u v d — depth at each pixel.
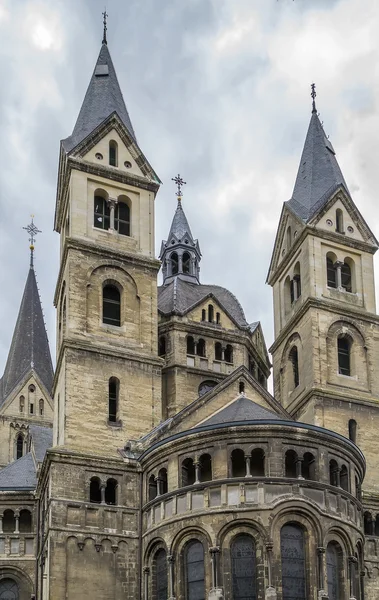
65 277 81.69
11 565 78.88
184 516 65.62
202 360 92.50
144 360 79.38
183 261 106.06
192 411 75.12
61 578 67.88
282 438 66.56
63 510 70.06
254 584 62.78
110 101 89.75
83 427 75.00
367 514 78.50
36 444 102.25
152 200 86.44
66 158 84.50
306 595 63.19
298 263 90.50
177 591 64.44
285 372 88.88
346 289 90.12
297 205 92.62
